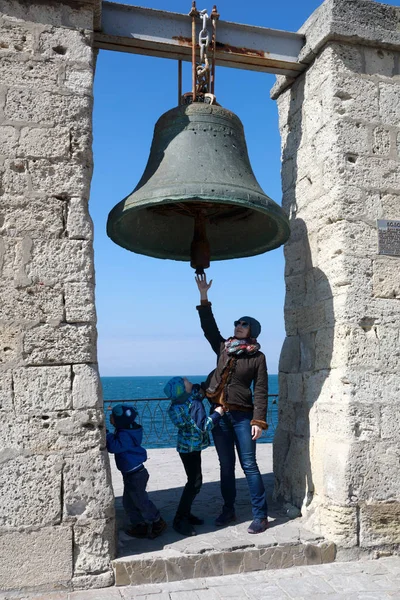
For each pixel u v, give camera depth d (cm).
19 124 447
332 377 514
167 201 443
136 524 488
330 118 531
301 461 550
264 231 540
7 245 436
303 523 517
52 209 446
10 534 415
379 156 531
